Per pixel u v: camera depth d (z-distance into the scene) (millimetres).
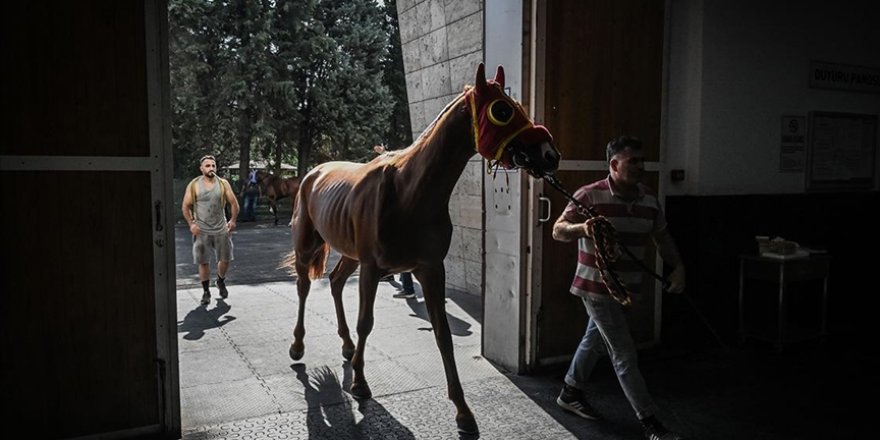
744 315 5078
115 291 2961
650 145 4477
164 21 2938
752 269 4773
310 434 3158
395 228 3217
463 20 6625
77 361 2912
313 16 21125
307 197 4352
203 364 4301
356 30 21391
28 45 2703
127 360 3010
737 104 4996
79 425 2938
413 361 4383
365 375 4074
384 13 23828
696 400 3654
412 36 7695
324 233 3957
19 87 2703
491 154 2820
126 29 2871
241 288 7133
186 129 19031
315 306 6164
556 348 4223
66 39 2766
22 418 2828
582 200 3088
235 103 19297
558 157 2805
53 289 2842
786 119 5316
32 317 2812
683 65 4836
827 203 5648
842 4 5570
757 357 4500
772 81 5188
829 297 5773
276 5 19812
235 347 4723
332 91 20984
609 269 2795
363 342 3598
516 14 4004
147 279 3018
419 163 3170
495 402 3619
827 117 5559
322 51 20188
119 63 2871
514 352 4141
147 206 2986
